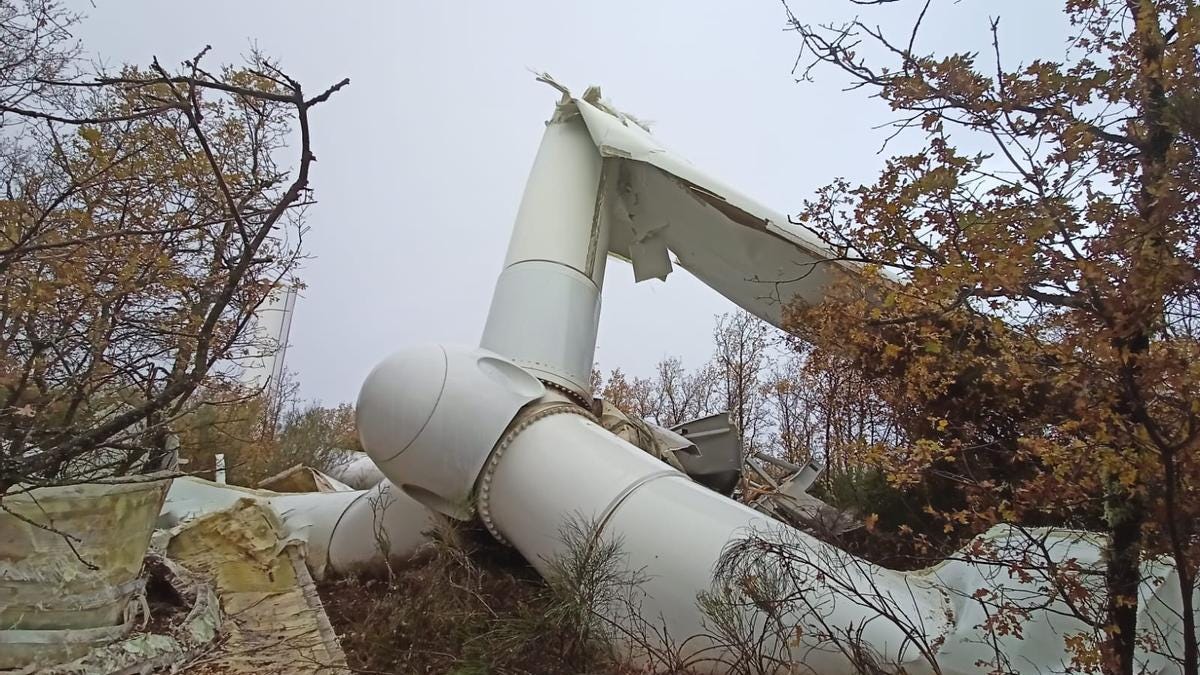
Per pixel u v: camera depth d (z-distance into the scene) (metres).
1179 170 3.50
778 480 11.99
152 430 5.63
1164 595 4.34
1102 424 3.72
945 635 4.79
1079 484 3.97
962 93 3.83
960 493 6.44
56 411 6.84
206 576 7.84
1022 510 4.11
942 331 4.53
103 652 5.36
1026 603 4.66
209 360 6.26
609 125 9.56
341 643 6.60
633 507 6.14
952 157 3.83
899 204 3.88
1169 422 3.68
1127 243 3.49
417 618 6.35
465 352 7.50
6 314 5.80
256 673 5.75
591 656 5.66
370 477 17.17
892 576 5.45
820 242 8.77
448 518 7.66
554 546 6.46
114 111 6.50
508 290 8.83
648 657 5.45
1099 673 4.09
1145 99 3.68
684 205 10.14
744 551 5.26
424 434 7.05
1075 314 3.79
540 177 9.73
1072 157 3.63
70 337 5.85
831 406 12.01
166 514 10.27
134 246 6.00
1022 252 3.48
